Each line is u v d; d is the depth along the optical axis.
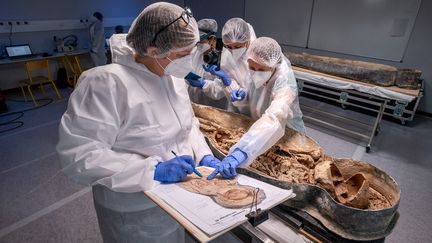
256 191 0.76
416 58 3.46
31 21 4.19
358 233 0.81
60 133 0.75
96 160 0.74
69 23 4.62
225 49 1.91
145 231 0.99
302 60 3.34
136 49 0.80
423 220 1.88
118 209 0.92
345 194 0.91
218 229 0.59
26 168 2.32
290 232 0.89
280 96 1.26
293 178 1.05
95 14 4.48
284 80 1.35
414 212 1.95
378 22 3.56
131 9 5.47
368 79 2.79
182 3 5.89
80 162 0.74
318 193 0.89
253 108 1.60
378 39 3.64
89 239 1.67
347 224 0.81
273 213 0.95
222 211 0.66
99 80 0.76
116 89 0.77
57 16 4.48
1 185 2.11
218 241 1.06
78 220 1.80
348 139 3.00
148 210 0.94
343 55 4.02
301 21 4.23
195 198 0.72
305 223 0.89
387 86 2.68
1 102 3.40
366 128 3.24
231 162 0.93
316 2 3.96
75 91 0.76
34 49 4.36
